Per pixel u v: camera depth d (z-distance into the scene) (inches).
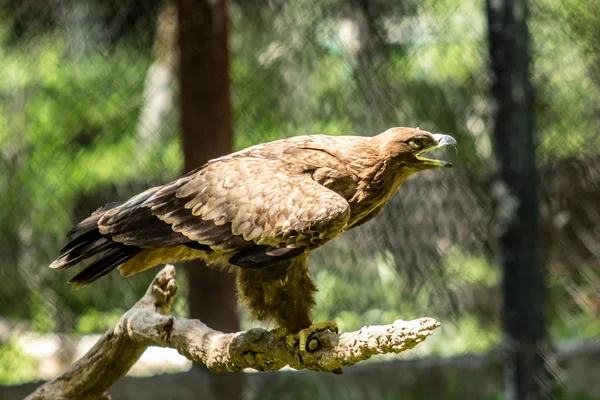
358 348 227.3
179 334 269.1
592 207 422.9
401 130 301.0
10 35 494.0
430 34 434.9
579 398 426.0
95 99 487.5
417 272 434.6
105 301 486.9
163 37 467.8
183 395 457.7
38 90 494.3
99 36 481.1
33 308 491.5
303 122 455.8
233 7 465.1
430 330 210.7
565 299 435.5
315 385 454.9
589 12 419.8
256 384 456.1
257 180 270.7
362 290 439.8
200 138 446.0
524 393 411.5
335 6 447.5
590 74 421.4
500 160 415.2
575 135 423.8
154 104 483.2
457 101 431.8
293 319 277.3
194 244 270.7
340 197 267.1
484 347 440.1
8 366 492.7
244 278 284.0
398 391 451.8
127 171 482.3
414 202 433.7
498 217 417.1
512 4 409.1
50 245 489.7
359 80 444.5
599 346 432.8
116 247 272.7
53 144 491.8
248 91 464.1
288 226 262.2
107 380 299.1
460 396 444.5
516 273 412.8
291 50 455.8
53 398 299.6
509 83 410.9
